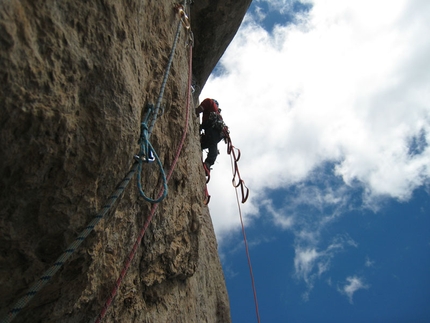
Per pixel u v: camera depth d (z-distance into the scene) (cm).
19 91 160
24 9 164
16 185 172
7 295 193
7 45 154
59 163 184
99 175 208
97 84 201
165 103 338
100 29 205
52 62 176
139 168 238
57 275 211
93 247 228
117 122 210
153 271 371
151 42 311
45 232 192
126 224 290
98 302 271
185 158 426
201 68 716
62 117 178
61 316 239
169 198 383
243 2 657
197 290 541
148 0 303
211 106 677
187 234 427
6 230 177
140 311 349
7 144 161
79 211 203
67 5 186
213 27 661
